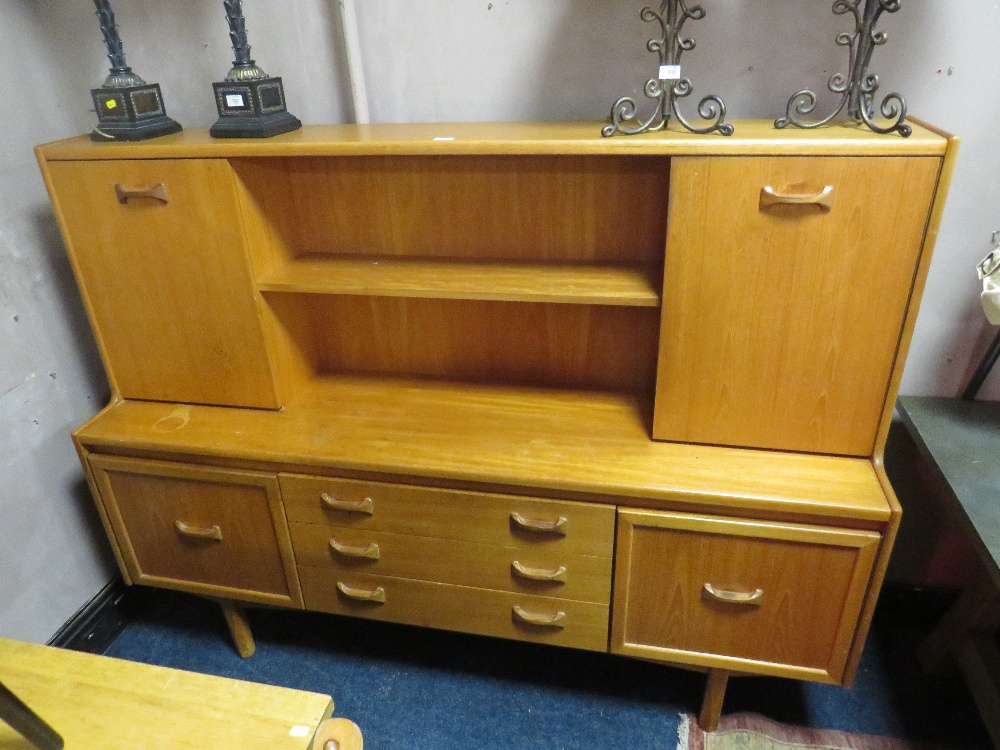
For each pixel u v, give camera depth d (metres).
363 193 1.68
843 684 1.52
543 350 1.78
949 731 1.68
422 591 1.66
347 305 1.82
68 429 1.88
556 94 1.64
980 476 1.42
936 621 1.95
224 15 1.71
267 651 1.96
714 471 1.43
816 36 1.48
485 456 1.51
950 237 1.59
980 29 1.41
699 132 1.30
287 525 1.65
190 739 1.08
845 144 1.19
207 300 1.62
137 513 1.76
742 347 1.39
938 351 1.70
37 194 1.74
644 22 1.54
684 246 1.33
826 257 1.28
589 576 1.53
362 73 1.68
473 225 1.67
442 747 1.68
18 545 1.75
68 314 1.85
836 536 1.35
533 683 1.84
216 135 1.51
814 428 1.44
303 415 1.70
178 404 1.78
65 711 1.12
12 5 1.65
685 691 1.80
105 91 1.52
